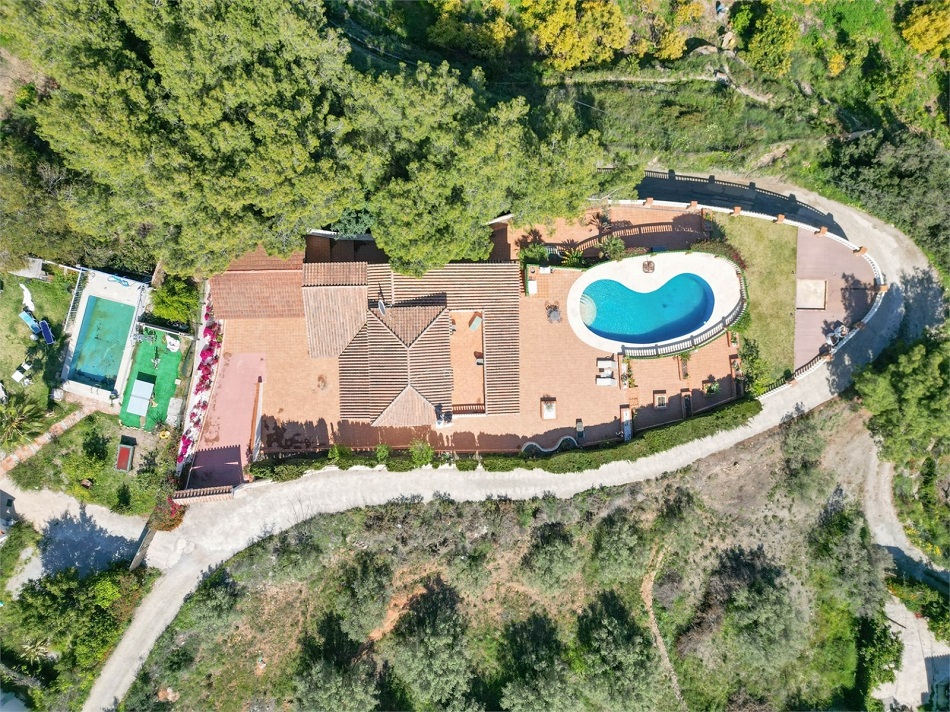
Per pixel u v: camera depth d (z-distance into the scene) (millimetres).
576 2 45406
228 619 42531
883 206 47500
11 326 42000
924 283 48531
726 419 45750
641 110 47219
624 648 43656
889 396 43156
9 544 41750
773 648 44531
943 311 48500
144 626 42938
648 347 46281
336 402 45219
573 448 46250
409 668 42625
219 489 42906
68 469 42438
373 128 37375
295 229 39156
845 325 47688
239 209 36312
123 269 42281
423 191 37406
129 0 32094
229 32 33188
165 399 43594
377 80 36188
